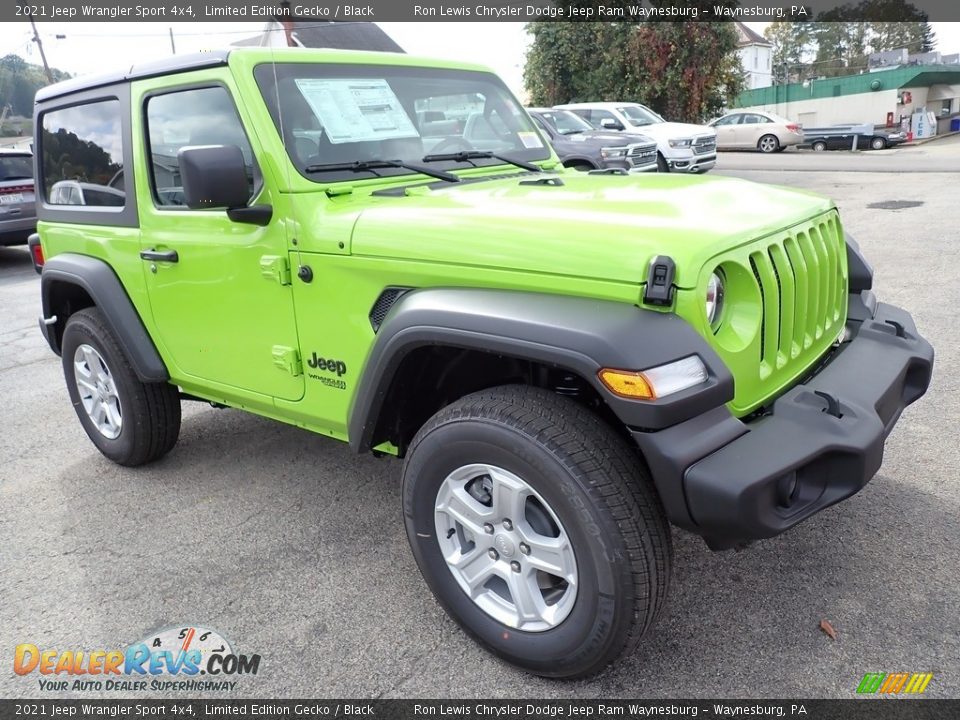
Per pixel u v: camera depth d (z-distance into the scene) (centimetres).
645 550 204
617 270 201
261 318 293
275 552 319
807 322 255
